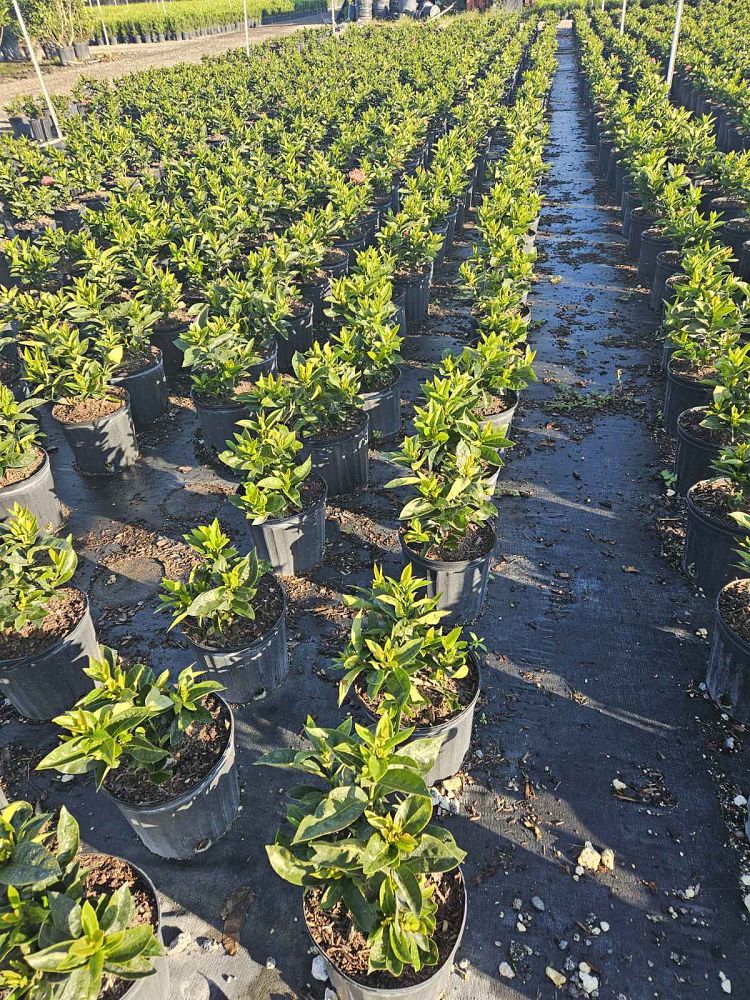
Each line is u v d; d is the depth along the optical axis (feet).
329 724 19.65
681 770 17.87
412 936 11.53
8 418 26.16
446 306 45.47
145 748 14.06
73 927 11.22
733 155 48.01
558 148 81.87
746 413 22.50
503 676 20.72
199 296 39.06
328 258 42.47
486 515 20.61
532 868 15.98
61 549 19.70
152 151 67.92
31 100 89.40
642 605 22.84
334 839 12.67
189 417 35.17
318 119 71.92
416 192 44.01
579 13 164.66
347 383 25.71
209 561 18.54
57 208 56.65
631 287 46.24
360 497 28.78
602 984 13.98
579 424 32.48
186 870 16.47
